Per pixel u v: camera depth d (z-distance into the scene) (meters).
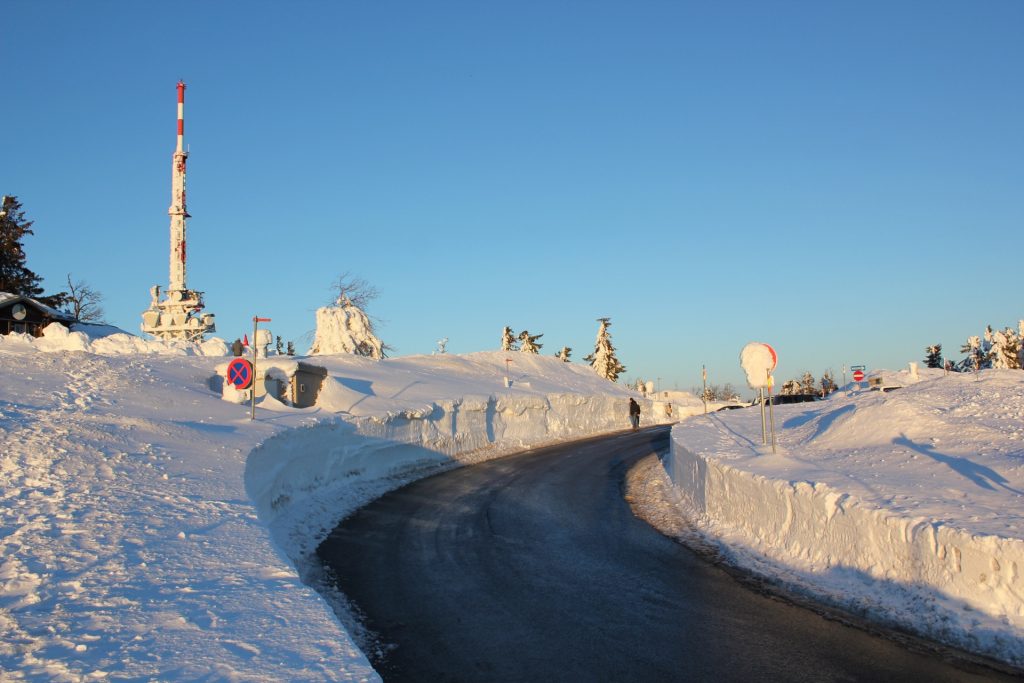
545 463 26.03
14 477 9.83
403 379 33.66
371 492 18.73
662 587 10.12
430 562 11.52
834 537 10.12
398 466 23.38
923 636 7.77
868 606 8.72
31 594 6.47
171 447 13.10
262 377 21.03
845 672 6.92
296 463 16.58
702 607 9.18
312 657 5.55
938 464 12.13
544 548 12.62
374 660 7.37
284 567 7.97
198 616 6.31
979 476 11.05
